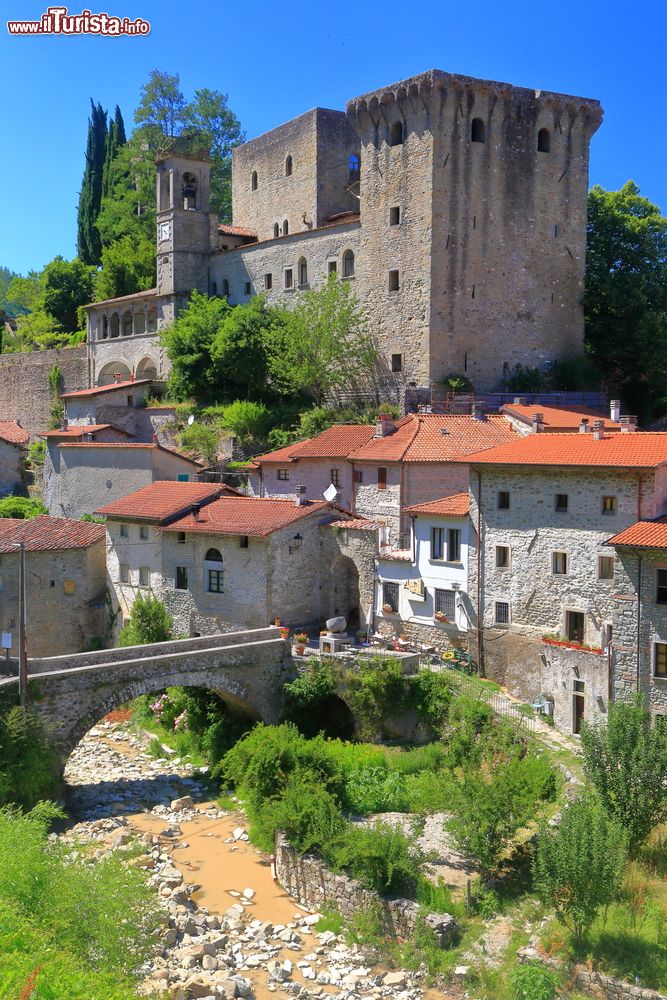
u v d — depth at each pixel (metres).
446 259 74.81
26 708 40.66
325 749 41.59
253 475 69.62
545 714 44.25
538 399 73.25
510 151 77.19
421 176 74.88
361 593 55.34
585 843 29.41
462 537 50.47
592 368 80.00
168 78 118.56
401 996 28.67
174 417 84.44
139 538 60.78
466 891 33.03
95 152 132.62
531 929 30.81
